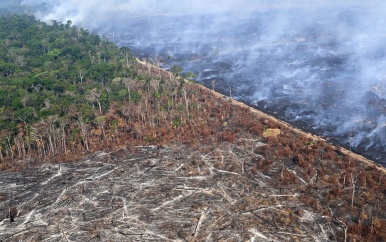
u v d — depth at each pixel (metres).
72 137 78.50
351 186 61.53
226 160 70.50
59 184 65.94
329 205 58.00
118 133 81.06
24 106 87.00
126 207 59.34
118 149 75.94
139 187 63.94
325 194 60.28
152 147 76.12
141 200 60.75
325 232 53.03
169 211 58.00
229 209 57.88
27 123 81.12
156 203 59.88
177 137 79.06
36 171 70.50
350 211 56.53
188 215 57.00
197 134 79.88
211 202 59.50
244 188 62.56
